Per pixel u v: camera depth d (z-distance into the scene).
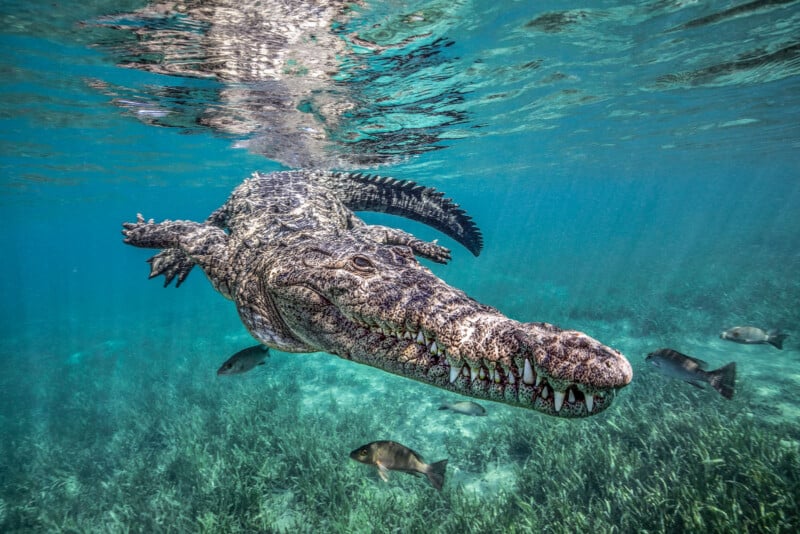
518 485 7.04
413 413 10.36
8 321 39.12
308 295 3.35
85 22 6.72
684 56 10.26
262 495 7.27
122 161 20.53
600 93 13.26
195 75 8.98
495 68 9.84
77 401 13.43
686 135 22.69
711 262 26.23
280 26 6.91
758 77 12.52
